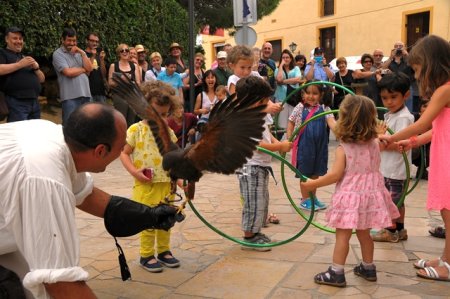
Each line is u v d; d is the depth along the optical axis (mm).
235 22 6949
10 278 2068
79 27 9523
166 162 1946
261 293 3234
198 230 4621
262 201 4031
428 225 4652
